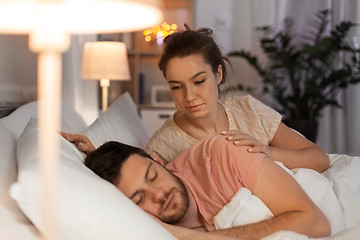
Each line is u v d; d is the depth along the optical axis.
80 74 2.58
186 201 1.01
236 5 4.37
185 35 1.31
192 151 1.15
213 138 1.13
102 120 1.60
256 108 1.55
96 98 2.72
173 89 1.33
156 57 4.30
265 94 4.36
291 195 0.96
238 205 0.97
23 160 0.86
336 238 0.86
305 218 0.92
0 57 1.51
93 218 0.79
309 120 3.87
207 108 1.33
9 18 0.51
